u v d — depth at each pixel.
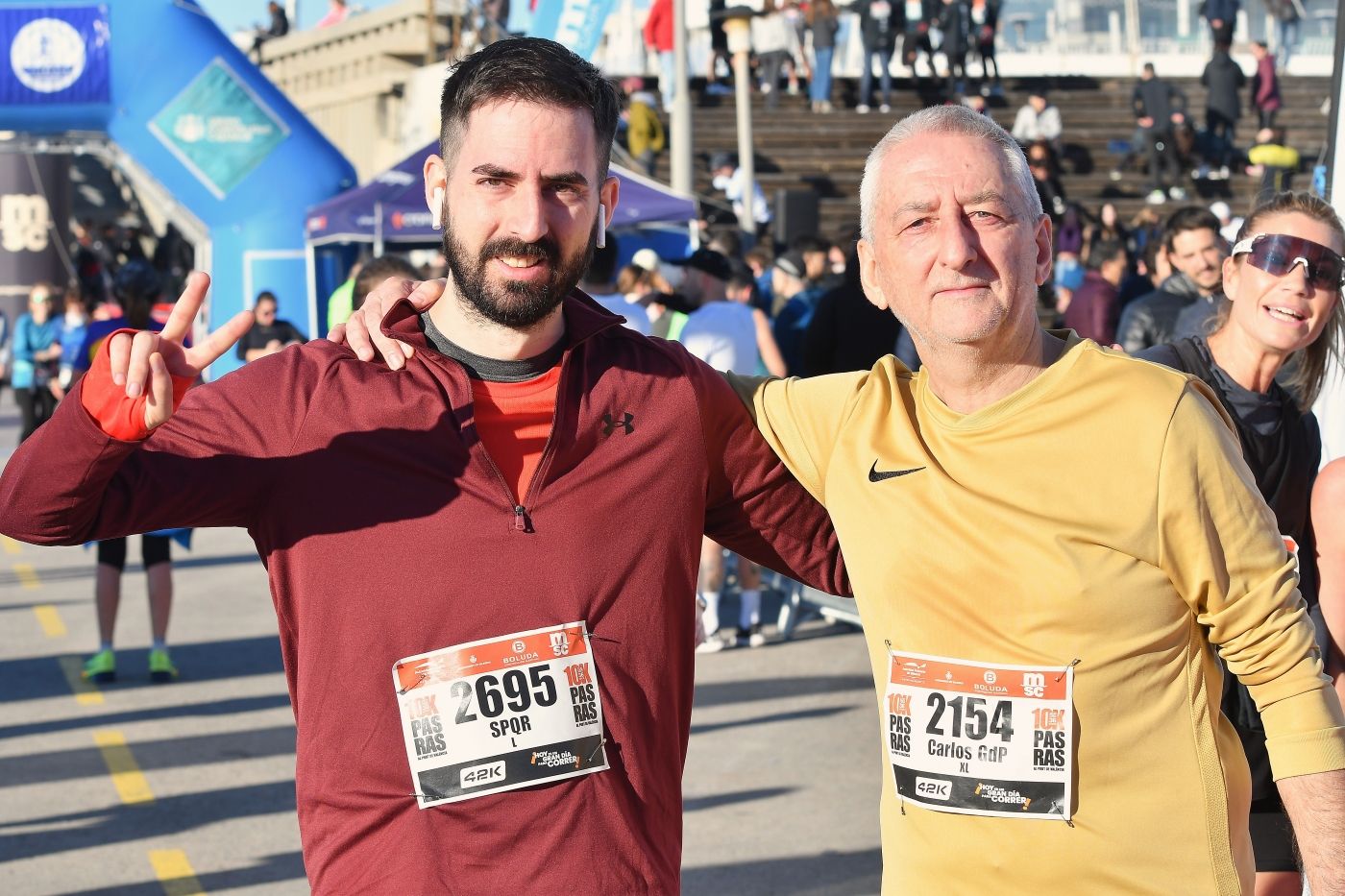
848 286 6.76
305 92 26.53
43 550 11.52
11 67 15.99
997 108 22.81
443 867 2.22
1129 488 2.18
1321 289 3.12
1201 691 2.23
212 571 10.35
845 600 7.89
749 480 2.56
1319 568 3.04
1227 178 21.14
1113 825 2.18
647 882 2.29
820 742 6.16
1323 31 24.39
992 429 2.26
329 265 17.19
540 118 2.25
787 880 4.69
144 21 16.14
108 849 5.08
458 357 2.37
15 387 14.40
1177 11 24.62
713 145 21.19
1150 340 6.58
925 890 2.27
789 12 22.58
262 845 5.11
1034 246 2.30
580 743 2.26
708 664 7.57
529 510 2.29
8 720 6.68
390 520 2.27
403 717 2.25
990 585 2.22
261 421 2.29
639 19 24.17
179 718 6.67
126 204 30.00
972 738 2.22
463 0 21.97
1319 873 2.22
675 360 2.47
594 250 2.42
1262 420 3.23
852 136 21.64
